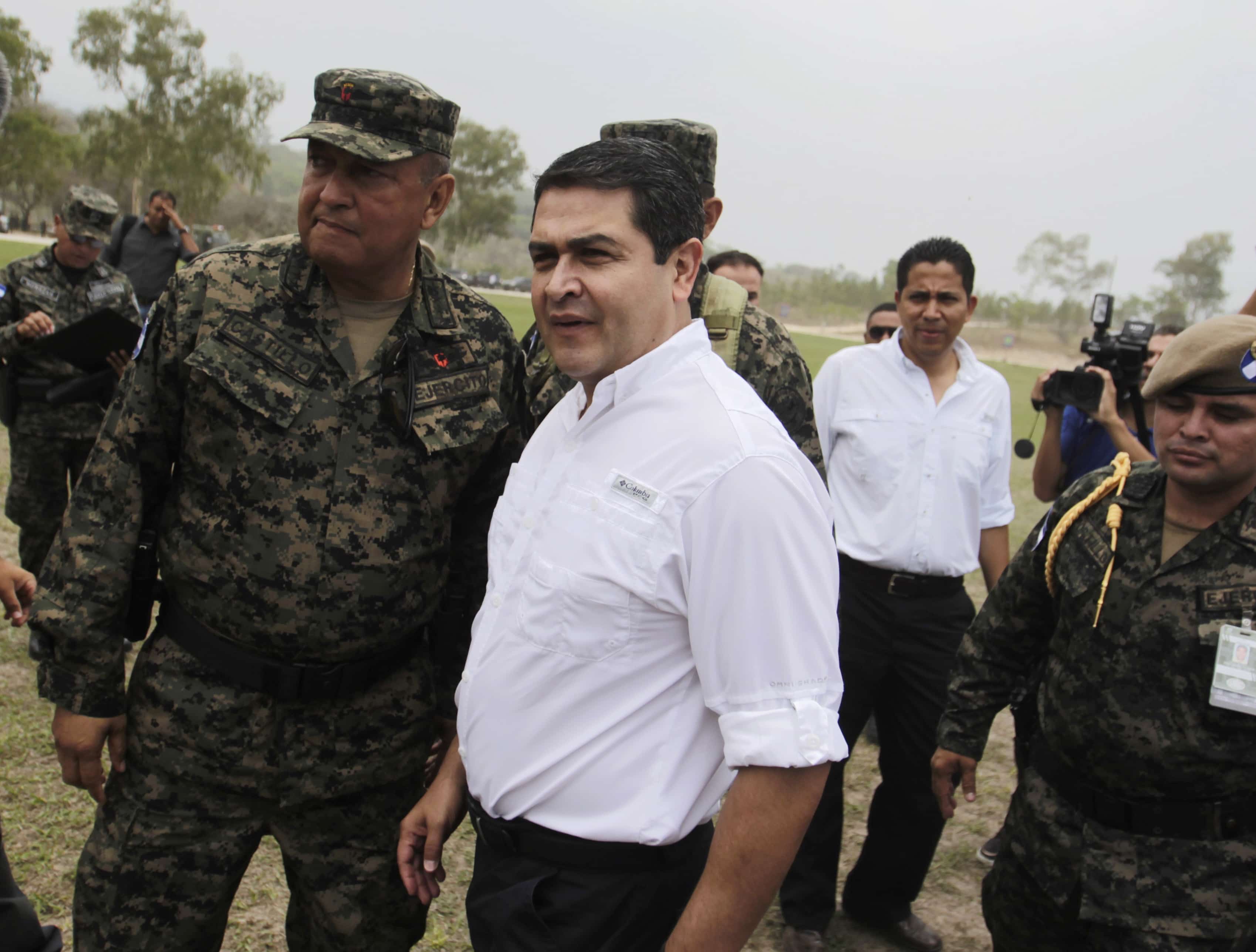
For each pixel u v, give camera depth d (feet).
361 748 6.07
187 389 5.69
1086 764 6.03
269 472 5.67
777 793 3.95
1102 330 10.73
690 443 4.20
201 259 5.90
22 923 6.82
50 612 5.60
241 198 239.91
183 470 5.85
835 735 3.96
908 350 9.99
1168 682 5.72
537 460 4.95
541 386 7.47
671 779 4.35
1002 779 13.55
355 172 5.47
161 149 178.60
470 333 6.29
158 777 5.86
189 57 178.29
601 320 4.35
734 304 7.25
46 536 14.60
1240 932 5.67
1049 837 6.25
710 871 4.09
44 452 14.17
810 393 7.51
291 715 5.87
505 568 4.70
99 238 15.14
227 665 5.80
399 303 6.06
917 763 9.48
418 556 6.02
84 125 181.98
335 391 5.80
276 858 9.73
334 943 6.23
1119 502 6.14
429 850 5.60
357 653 5.90
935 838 9.50
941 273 9.57
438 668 6.49
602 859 4.41
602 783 4.36
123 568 5.75
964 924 10.11
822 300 301.43
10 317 15.06
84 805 9.90
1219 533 5.69
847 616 9.64
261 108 185.47
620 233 4.28
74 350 11.19
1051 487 11.33
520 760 4.51
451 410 6.04
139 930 5.89
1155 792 5.79
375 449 5.85
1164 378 5.63
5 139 171.83
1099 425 11.16
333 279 5.88
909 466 9.61
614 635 4.26
